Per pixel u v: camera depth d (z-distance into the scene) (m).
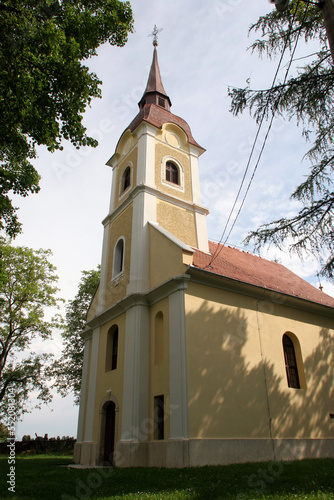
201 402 11.32
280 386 13.78
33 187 15.09
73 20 10.90
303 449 13.30
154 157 18.44
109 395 14.48
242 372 12.81
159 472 9.21
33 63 9.89
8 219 15.74
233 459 11.19
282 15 8.96
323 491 6.21
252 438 12.00
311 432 13.94
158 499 6.05
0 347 27.08
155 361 13.11
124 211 18.20
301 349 15.45
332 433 14.71
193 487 6.98
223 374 12.26
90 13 11.05
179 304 12.44
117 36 11.75
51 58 9.95
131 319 14.09
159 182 17.89
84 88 10.48
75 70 10.19
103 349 16.17
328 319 17.59
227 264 16.14
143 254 15.33
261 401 12.89
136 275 14.92
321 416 14.66
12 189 14.78
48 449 27.64
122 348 14.56
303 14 9.05
